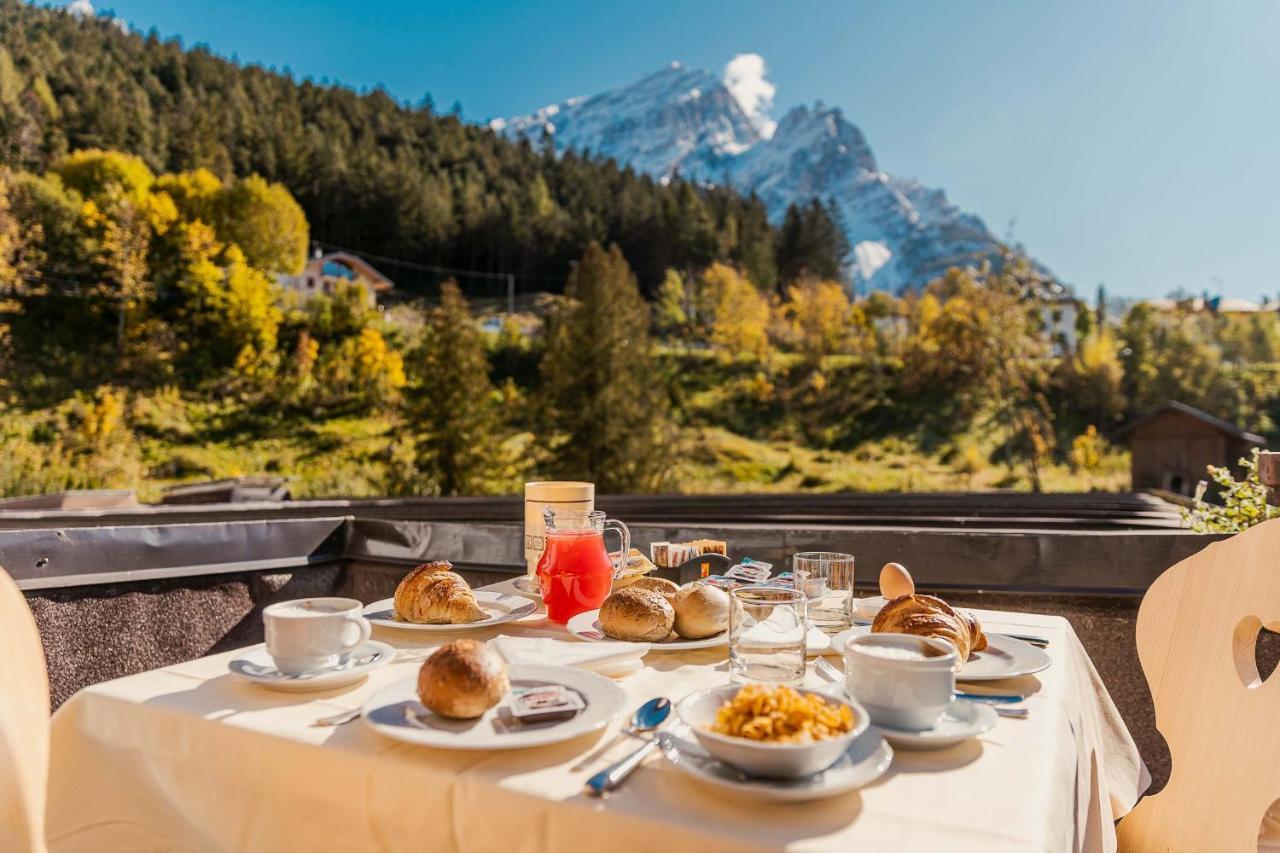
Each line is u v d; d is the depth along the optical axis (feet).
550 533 4.50
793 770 2.13
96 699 3.02
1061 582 6.57
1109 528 16.47
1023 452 155.02
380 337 144.46
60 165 165.99
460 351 108.47
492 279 229.86
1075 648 4.23
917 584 6.81
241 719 2.75
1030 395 167.73
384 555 7.98
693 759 2.32
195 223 150.82
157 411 128.98
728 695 2.67
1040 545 6.63
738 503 31.17
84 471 112.88
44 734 3.29
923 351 169.89
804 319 184.65
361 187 224.74
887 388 167.12
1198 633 4.33
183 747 2.78
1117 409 170.91
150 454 120.26
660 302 190.70
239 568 7.04
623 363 103.71
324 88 269.64
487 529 7.69
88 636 6.07
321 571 7.79
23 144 172.35
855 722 2.38
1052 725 2.83
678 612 4.00
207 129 204.23
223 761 2.68
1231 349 209.26
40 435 117.80
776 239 256.93
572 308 110.73
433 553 7.84
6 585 3.34
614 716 2.61
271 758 2.58
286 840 2.56
